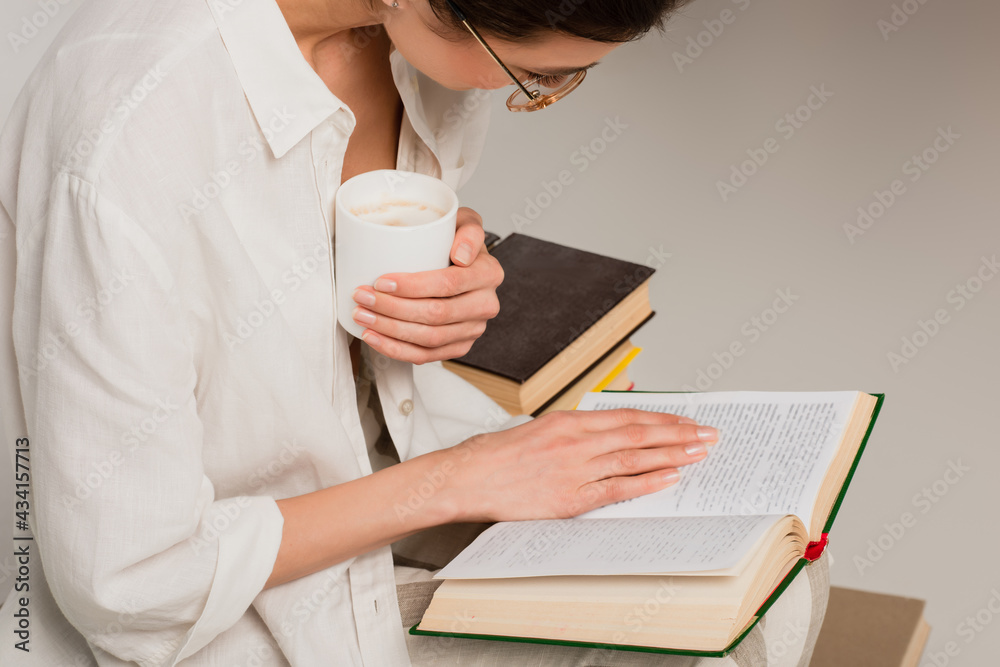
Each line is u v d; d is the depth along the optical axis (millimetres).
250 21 816
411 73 1065
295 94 842
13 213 838
